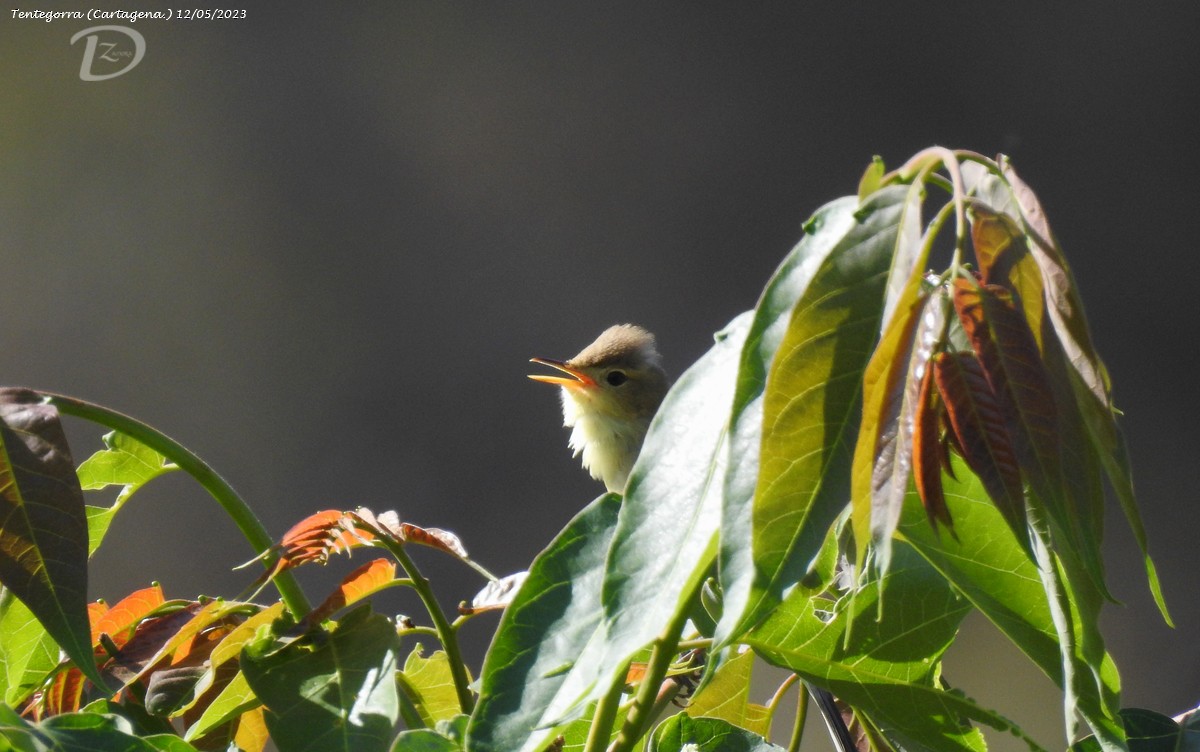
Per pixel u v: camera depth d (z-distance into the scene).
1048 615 2.01
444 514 15.27
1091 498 1.63
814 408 1.61
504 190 17.20
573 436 9.07
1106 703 1.89
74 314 15.44
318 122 16.98
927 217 9.98
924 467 1.58
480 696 1.89
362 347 16.14
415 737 2.06
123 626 2.56
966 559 2.05
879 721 2.33
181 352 15.60
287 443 15.50
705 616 2.22
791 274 1.70
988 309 1.59
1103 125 17.72
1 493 2.10
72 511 2.11
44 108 16.14
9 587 2.04
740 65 17.88
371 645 2.20
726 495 1.64
